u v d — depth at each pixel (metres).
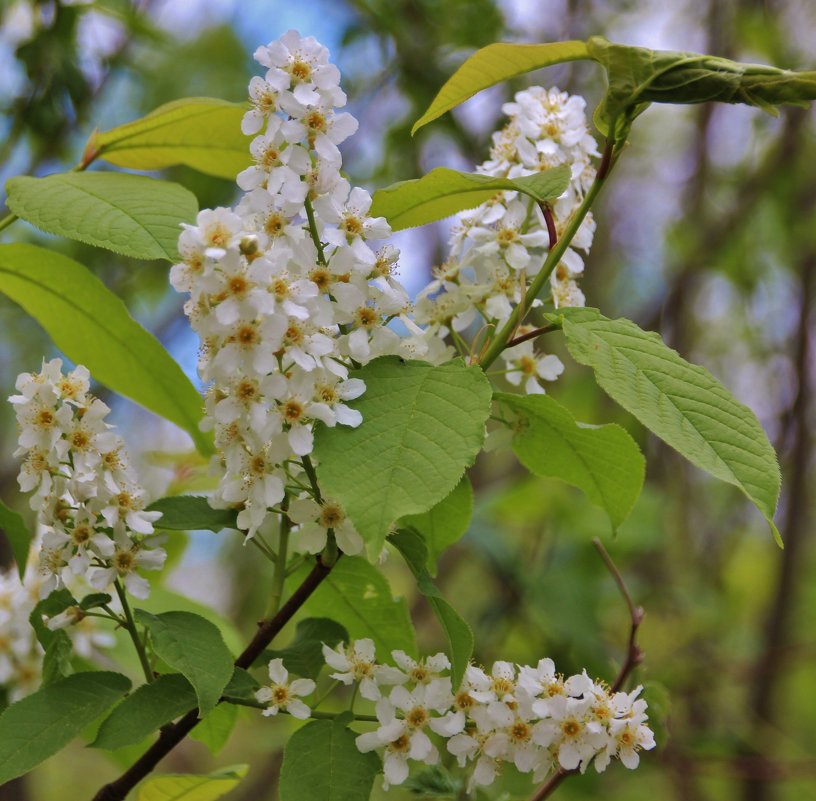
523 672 0.42
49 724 0.41
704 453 0.40
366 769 0.41
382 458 0.39
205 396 0.42
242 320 0.39
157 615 0.41
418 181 0.43
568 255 0.46
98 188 0.44
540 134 0.46
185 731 0.43
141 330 0.51
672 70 0.42
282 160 0.41
